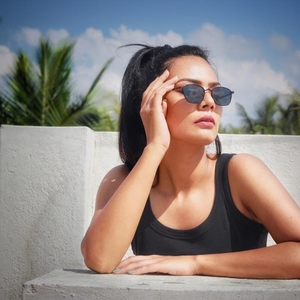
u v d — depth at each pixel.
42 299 1.65
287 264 1.81
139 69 2.45
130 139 2.43
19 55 15.59
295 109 19.66
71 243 3.00
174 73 2.18
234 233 2.11
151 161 2.01
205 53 2.32
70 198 3.03
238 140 3.17
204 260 1.91
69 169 3.05
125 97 2.45
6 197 3.06
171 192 2.20
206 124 2.06
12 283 3.01
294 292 1.57
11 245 3.03
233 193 2.14
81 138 3.06
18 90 15.35
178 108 2.08
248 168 2.10
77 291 1.63
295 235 1.90
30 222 3.04
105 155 3.26
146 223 2.17
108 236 1.92
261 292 1.57
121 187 1.99
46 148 3.07
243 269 1.84
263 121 20.11
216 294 1.57
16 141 3.09
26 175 3.06
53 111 15.57
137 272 1.92
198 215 2.12
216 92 2.10
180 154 2.12
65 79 15.70
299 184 3.15
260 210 2.03
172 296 1.58
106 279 1.76
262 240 2.21
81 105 15.87
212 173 2.18
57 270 2.07
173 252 2.12
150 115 2.11
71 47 15.84
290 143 3.17
